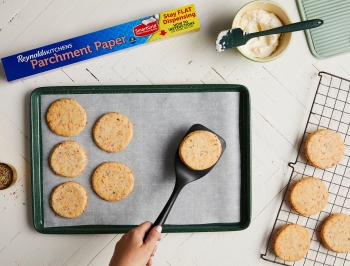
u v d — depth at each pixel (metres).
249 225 1.24
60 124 1.18
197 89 1.20
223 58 1.24
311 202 1.23
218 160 1.20
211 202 1.21
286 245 1.22
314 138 1.22
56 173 1.18
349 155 1.26
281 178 1.26
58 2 1.22
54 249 1.23
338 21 1.24
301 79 1.26
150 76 1.23
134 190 1.20
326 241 1.23
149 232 1.02
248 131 1.20
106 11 1.23
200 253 1.25
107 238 1.24
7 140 1.22
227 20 1.23
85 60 1.19
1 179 1.19
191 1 1.23
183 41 1.23
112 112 1.20
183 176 1.15
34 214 1.18
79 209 1.19
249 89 1.25
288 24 1.14
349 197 1.25
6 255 1.22
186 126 1.20
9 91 1.21
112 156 1.20
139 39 1.18
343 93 1.26
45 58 1.18
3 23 1.22
